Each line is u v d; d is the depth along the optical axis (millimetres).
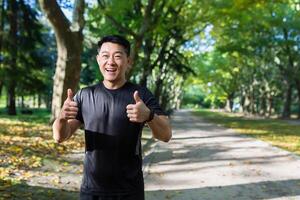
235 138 19516
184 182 8859
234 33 35219
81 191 3389
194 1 24422
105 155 3281
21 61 30797
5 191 6949
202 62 60781
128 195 3316
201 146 15758
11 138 13047
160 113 3295
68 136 3301
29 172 8547
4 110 39312
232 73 61844
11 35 29750
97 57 3400
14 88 30781
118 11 21219
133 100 3281
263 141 18078
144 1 26000
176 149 14625
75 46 16328
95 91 3336
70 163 9914
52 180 8047
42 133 14969
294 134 22641
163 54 29781
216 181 9000
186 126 29500
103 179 3301
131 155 3316
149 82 40719
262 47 40688
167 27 24766
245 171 10266
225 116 53875
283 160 12164
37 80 31688
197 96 116812
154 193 7832
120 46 3307
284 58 45344
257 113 61562
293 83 48188
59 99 16688
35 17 30719
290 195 7801
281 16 33875
